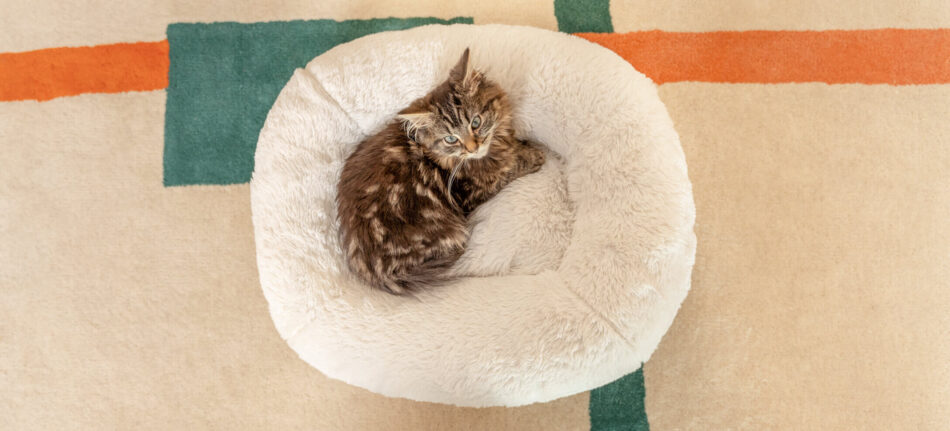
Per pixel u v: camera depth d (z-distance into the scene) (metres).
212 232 1.64
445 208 1.41
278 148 1.39
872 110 1.61
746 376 1.51
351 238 1.34
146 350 1.60
